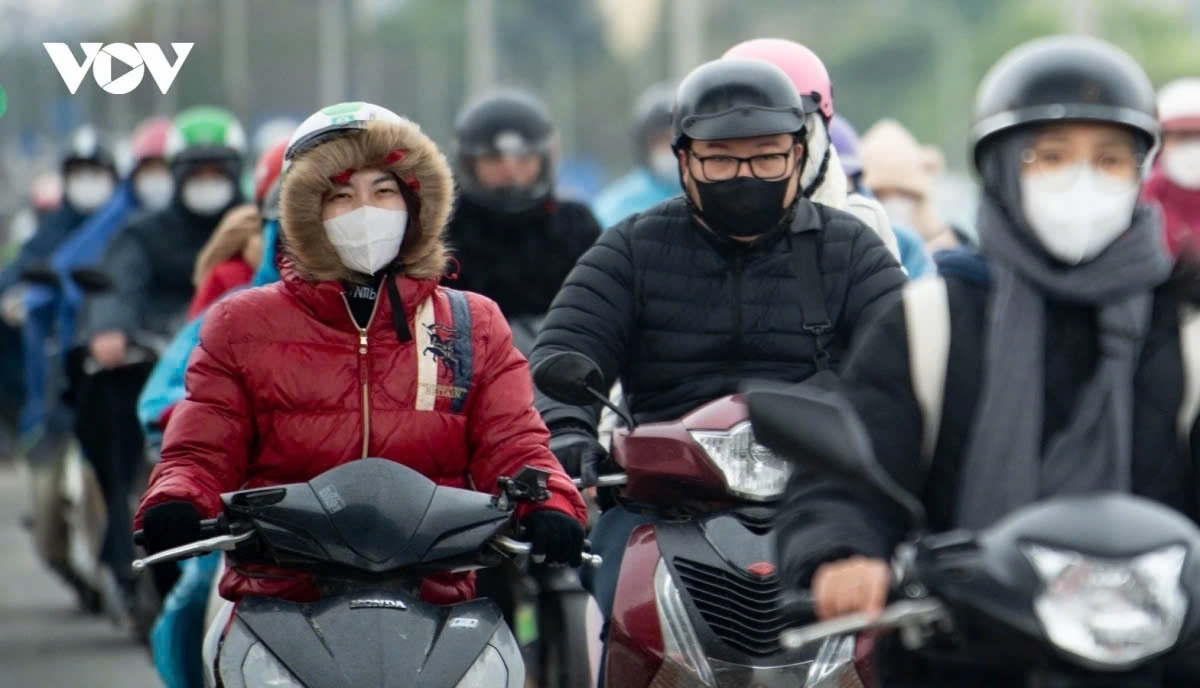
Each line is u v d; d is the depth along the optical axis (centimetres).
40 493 3353
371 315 1445
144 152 3606
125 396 2848
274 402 1429
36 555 4097
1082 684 1000
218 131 2994
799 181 1719
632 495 1620
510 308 2375
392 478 1373
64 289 3444
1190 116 3191
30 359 3806
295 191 1417
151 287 2989
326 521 1351
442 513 1370
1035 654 1002
